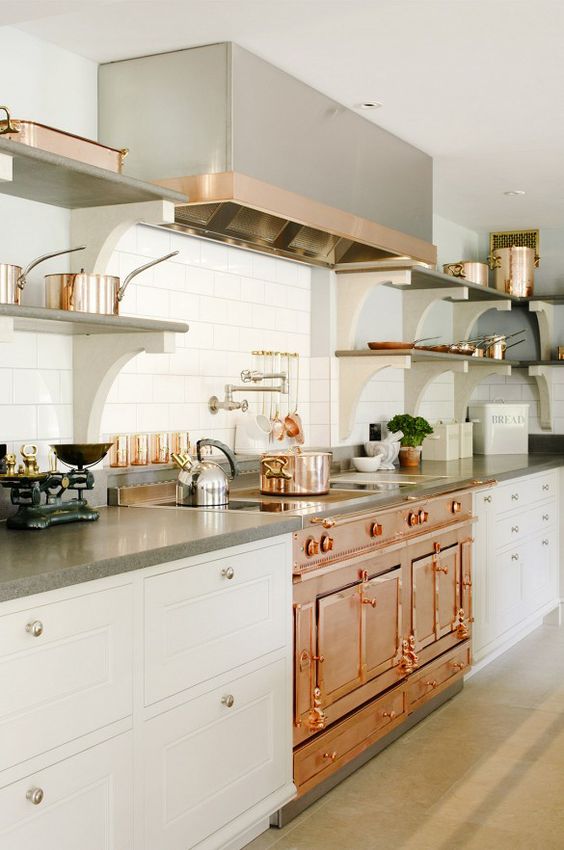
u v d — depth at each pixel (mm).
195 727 2512
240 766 2703
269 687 2840
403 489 3814
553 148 4426
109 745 2211
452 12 2910
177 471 3529
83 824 2137
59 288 2689
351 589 3311
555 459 5734
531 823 3020
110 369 3025
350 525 3303
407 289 5387
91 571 2115
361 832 2957
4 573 1987
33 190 2795
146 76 3219
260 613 2793
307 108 3529
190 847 2488
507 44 3166
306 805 3135
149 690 2338
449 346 5230
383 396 5191
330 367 4523
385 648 3564
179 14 2881
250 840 2885
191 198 3127
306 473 3561
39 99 3031
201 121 3141
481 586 4609
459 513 4289
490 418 6098
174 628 2430
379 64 3342
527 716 4047
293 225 3729
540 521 5512
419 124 4047
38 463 2967
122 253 3346
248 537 2682
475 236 6520
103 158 2768
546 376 6277
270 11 2875
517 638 5164
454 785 3318
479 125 4062
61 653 2068
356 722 3334
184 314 3666
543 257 6465
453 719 4012
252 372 3961
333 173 3711
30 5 2371
